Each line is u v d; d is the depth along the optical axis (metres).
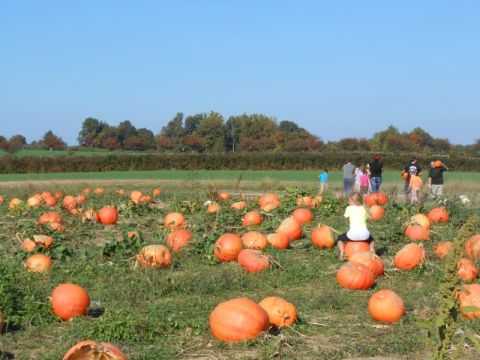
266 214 19.67
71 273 11.95
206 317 9.13
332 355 7.66
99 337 8.01
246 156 67.56
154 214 22.73
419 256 12.36
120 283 11.29
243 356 7.61
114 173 60.50
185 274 12.19
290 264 12.82
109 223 19.53
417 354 7.86
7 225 19.44
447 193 31.92
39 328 8.68
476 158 69.19
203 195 26.62
